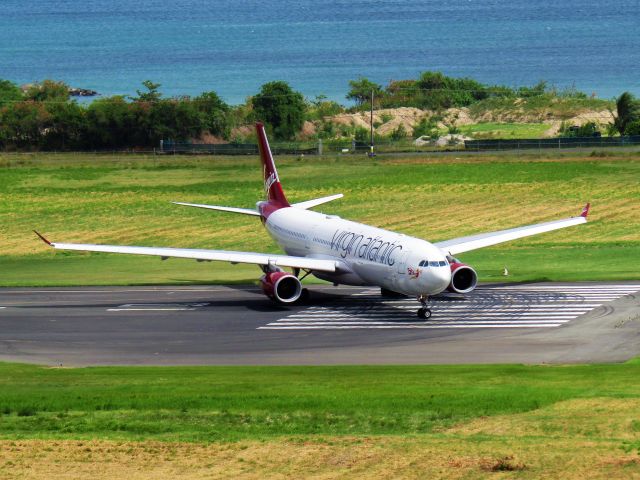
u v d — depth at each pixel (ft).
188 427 409.08
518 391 454.40
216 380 515.50
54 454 375.45
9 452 378.94
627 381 483.10
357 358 595.88
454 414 414.62
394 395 453.17
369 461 355.36
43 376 547.90
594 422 393.29
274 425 407.64
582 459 345.72
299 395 458.91
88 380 527.40
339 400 444.14
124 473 354.13
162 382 512.63
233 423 413.59
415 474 340.39
